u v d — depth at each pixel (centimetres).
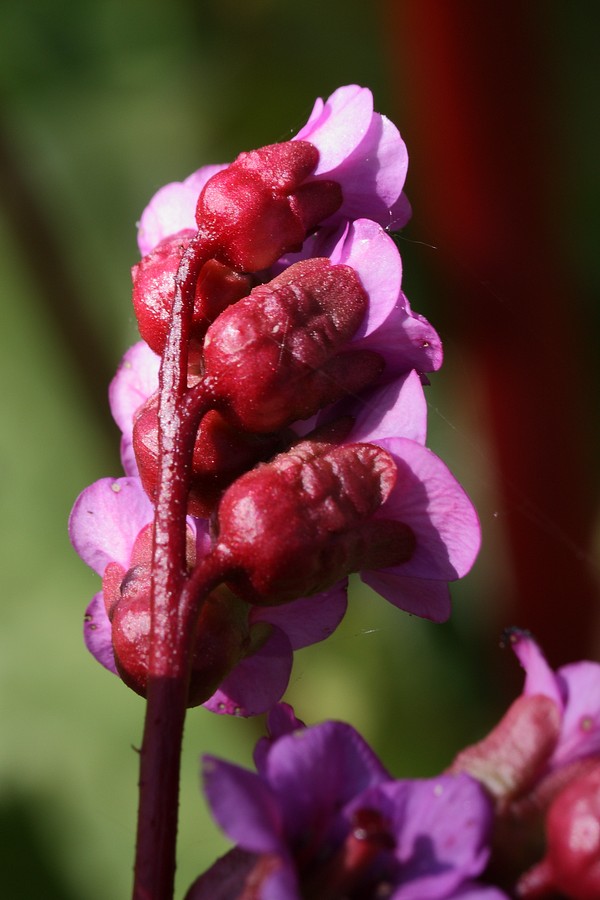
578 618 26
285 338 19
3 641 30
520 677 26
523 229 25
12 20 30
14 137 30
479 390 26
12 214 28
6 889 27
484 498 26
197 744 27
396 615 27
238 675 20
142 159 31
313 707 26
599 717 19
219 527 19
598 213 28
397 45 25
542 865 18
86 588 31
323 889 18
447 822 18
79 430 32
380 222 20
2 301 32
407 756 26
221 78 30
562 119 27
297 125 29
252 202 20
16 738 29
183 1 30
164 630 19
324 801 18
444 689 26
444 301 26
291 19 30
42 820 27
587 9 29
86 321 29
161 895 19
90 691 29
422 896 18
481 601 26
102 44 31
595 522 26
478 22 25
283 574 19
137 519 20
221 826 17
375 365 20
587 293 28
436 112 25
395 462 19
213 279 20
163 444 19
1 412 32
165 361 20
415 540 20
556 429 26
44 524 31
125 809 28
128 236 32
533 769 18
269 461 20
